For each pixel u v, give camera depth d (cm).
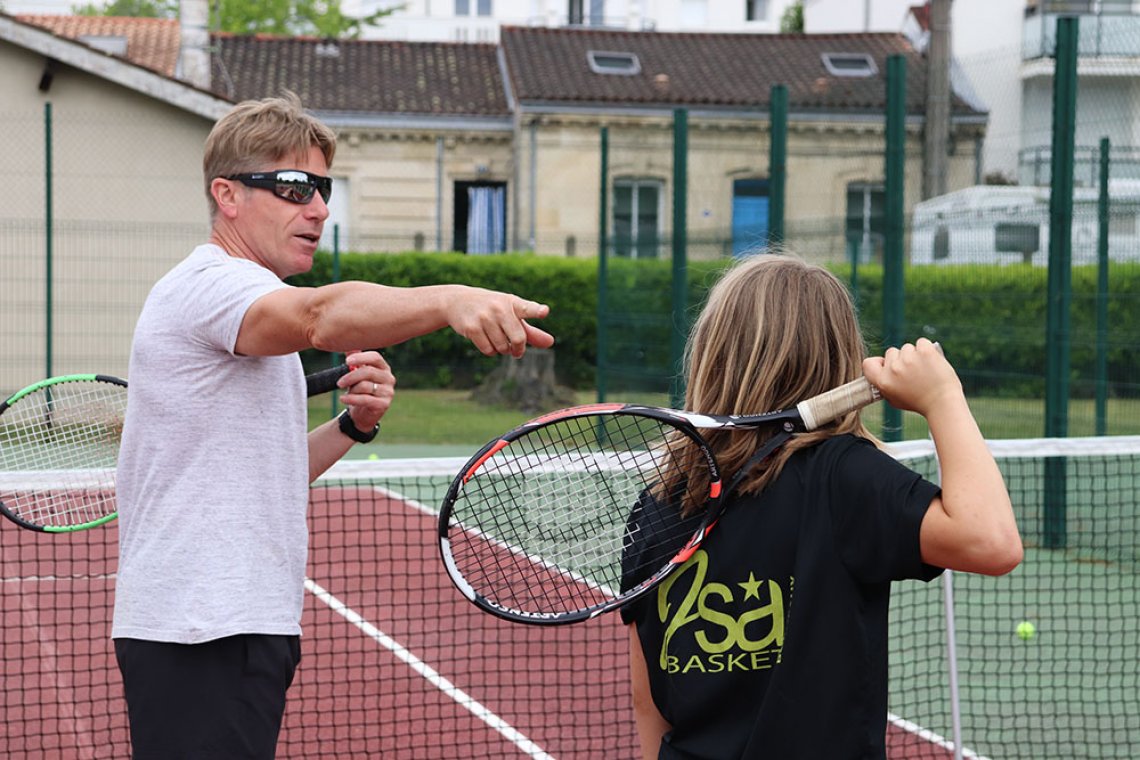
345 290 216
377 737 498
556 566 247
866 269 1435
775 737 199
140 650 245
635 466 231
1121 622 668
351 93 2481
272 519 252
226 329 236
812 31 3597
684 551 208
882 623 203
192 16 2014
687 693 208
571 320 1852
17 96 1570
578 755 479
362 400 281
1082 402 1090
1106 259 941
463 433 1455
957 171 2312
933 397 199
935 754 480
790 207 2369
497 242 2495
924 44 2747
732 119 2386
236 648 245
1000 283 1132
